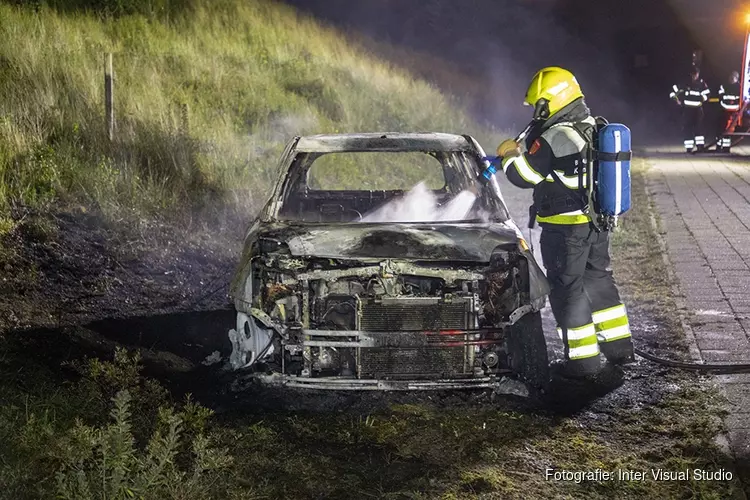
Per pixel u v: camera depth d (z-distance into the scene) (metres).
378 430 4.38
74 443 3.66
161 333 6.04
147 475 3.48
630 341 5.56
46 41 11.70
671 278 7.77
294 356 4.74
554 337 6.30
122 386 4.61
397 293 4.68
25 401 4.20
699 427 4.51
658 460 4.15
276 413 4.57
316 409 4.67
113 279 6.87
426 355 4.66
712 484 3.85
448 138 6.11
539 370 4.81
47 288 6.32
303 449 4.14
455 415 4.60
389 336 4.60
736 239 9.60
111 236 7.59
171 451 3.63
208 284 7.42
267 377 4.66
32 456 3.63
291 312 4.76
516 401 4.79
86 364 4.96
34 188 7.64
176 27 16.58
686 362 5.59
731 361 5.61
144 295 6.81
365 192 6.63
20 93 9.32
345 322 4.71
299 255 4.71
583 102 5.20
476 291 4.68
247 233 5.36
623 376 5.34
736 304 6.93
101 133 9.26
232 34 17.55
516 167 5.13
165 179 8.91
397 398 4.79
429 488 3.76
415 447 4.20
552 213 5.20
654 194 13.63
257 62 16.08
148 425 4.27
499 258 4.88
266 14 19.77
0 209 7.06
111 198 8.04
